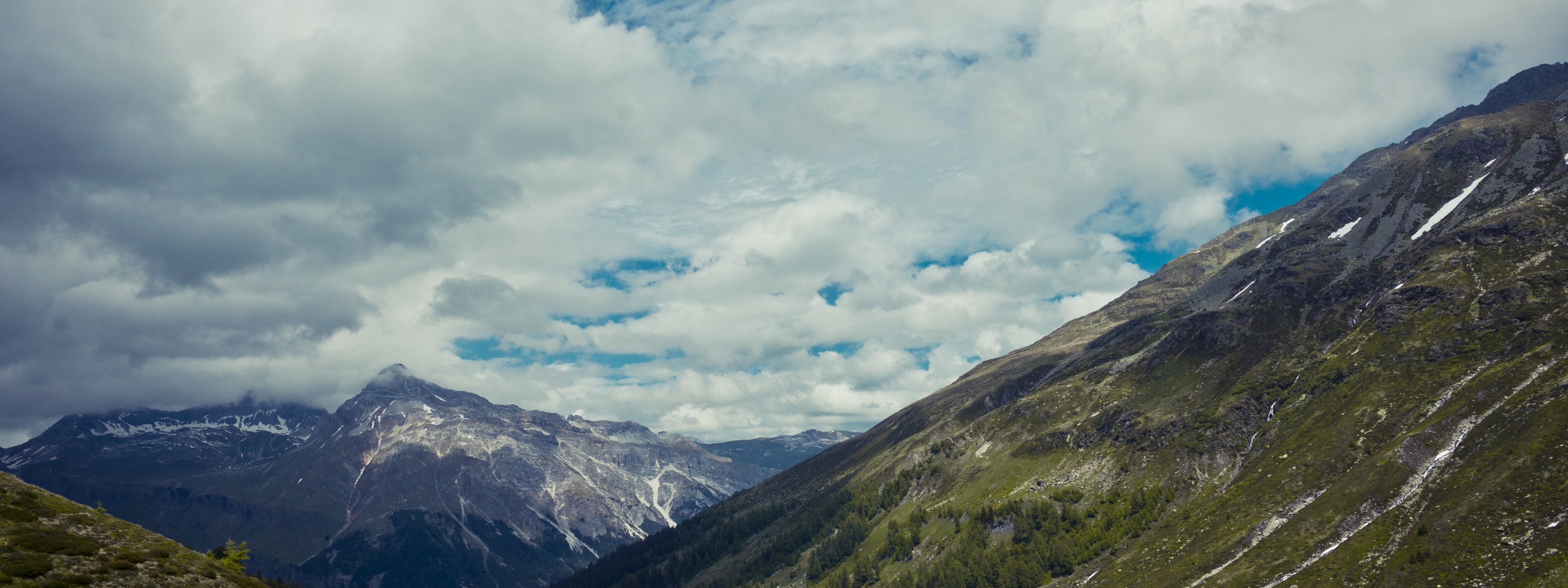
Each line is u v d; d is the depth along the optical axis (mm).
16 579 101750
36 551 109312
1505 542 151875
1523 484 162125
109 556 114750
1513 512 157750
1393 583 157250
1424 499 180375
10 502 119250
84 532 119188
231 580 124500
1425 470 194750
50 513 121000
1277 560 189000
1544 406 181875
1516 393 198625
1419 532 167000
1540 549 145625
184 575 118562
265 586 135750
